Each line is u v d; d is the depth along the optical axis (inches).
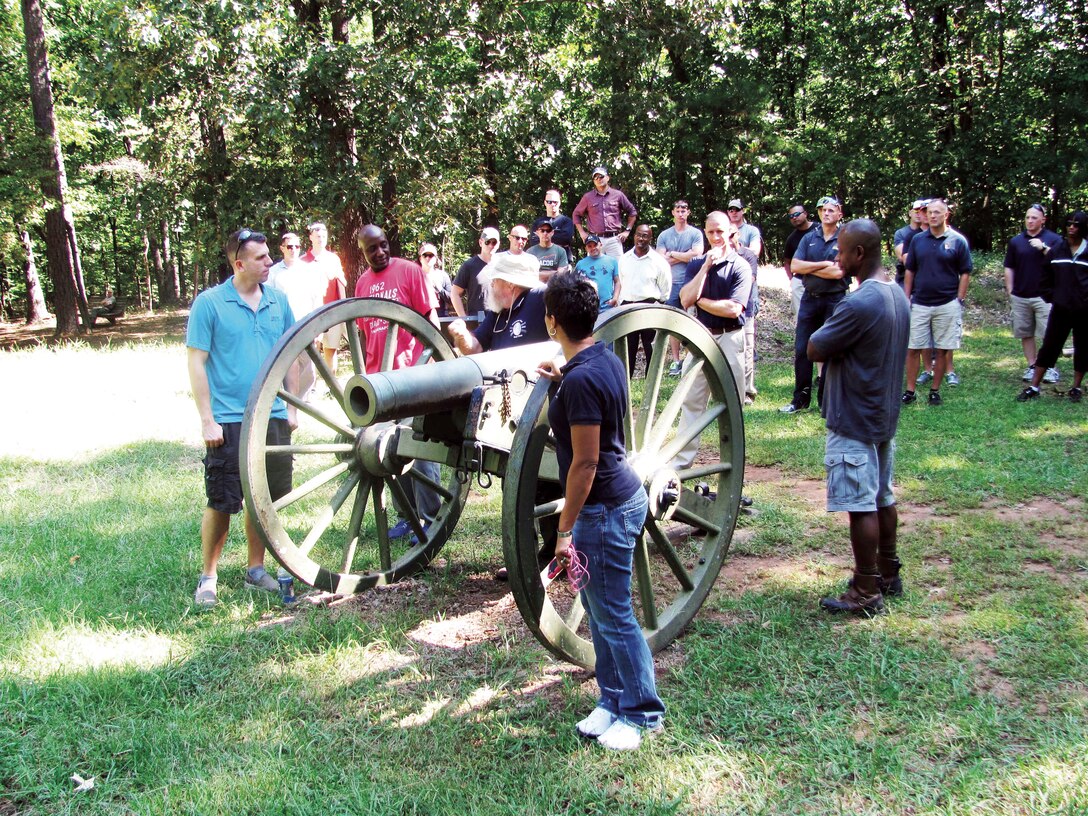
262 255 177.8
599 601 123.4
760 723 129.6
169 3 501.0
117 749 126.2
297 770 120.9
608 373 117.0
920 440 293.6
